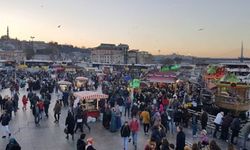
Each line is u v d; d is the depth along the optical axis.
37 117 23.12
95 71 68.81
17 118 25.02
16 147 11.93
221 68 36.06
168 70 44.72
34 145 17.86
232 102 24.94
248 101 25.70
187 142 18.12
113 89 32.94
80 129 21.02
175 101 24.38
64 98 31.19
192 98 28.98
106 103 25.91
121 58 192.00
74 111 22.78
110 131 21.39
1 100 26.97
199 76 52.31
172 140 19.00
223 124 18.78
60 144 18.12
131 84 31.70
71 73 63.28
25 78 55.56
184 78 50.03
